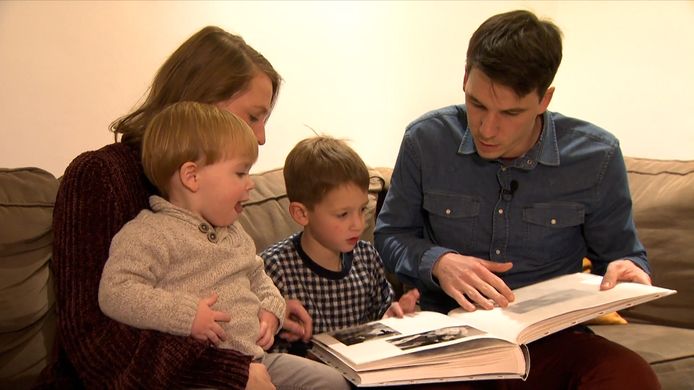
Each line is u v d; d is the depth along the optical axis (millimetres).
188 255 1038
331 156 1393
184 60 1195
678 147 2111
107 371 945
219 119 1073
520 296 1314
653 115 2176
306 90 2119
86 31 1711
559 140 1469
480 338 1109
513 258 1475
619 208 1457
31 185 1309
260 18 1996
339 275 1464
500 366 1098
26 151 1661
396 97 2311
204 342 978
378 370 1062
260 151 2066
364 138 2270
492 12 2451
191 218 1060
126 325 962
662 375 1388
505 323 1177
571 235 1488
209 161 1054
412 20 2295
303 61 2098
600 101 2342
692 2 2027
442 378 1068
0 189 1257
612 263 1369
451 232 1501
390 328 1249
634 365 1163
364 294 1512
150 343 946
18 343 1165
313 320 1412
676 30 2082
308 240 1458
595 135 1471
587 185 1450
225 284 1081
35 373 1164
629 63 2232
